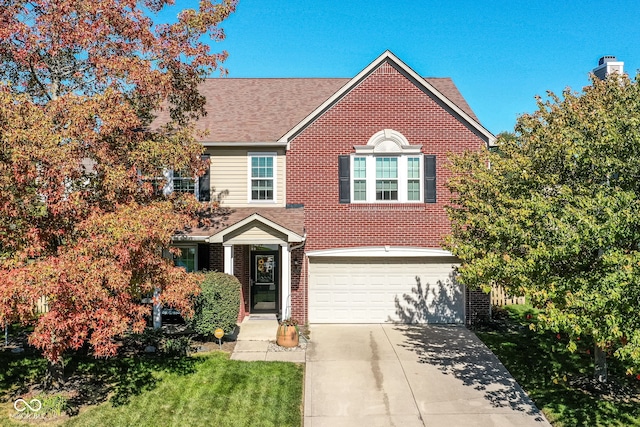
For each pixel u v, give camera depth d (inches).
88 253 345.7
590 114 396.5
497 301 720.3
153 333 585.0
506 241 387.9
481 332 617.3
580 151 352.8
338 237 663.8
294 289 660.7
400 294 667.4
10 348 534.3
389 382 459.8
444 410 405.7
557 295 330.3
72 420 376.2
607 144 343.9
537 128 456.8
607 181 371.6
